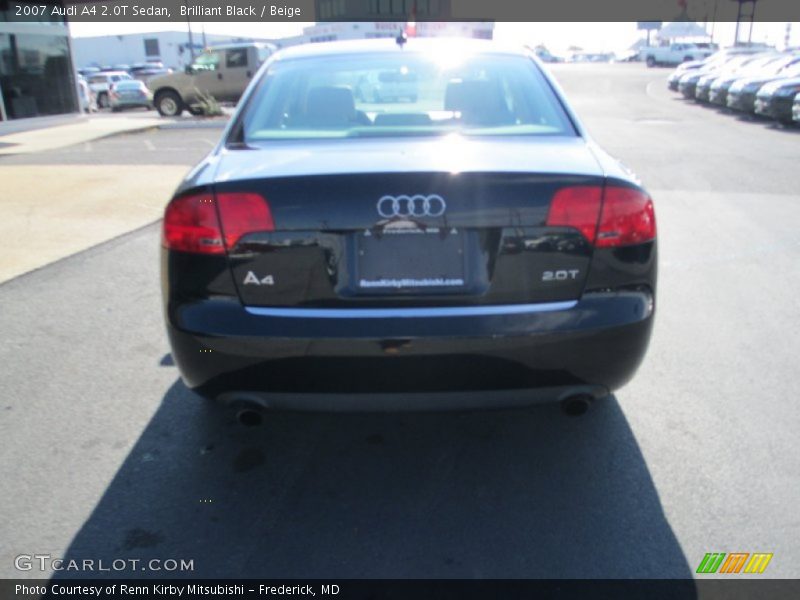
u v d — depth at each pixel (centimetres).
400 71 332
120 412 343
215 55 2042
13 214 752
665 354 398
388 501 275
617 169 258
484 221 236
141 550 249
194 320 245
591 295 246
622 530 256
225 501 276
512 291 240
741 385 361
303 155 262
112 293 511
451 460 301
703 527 256
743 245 617
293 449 312
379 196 234
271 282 240
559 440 314
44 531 258
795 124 1645
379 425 330
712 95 2153
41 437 320
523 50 368
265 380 246
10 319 461
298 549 249
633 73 4262
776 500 271
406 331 235
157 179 947
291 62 350
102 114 2308
